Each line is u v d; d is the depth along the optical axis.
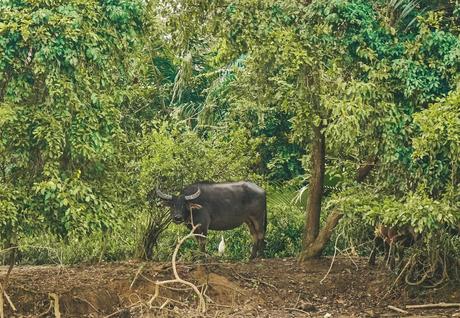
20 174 13.85
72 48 13.29
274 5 16.55
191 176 18.58
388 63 15.73
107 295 15.11
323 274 17.61
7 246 14.40
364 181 17.84
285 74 17.09
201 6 17.20
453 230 16.31
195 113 27.14
